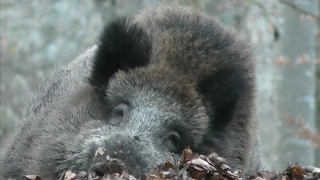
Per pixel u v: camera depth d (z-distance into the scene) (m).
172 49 10.25
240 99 10.45
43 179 9.41
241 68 10.69
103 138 9.05
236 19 22.02
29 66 31.86
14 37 32.84
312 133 21.89
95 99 10.12
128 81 9.82
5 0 34.75
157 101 9.52
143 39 10.21
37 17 33.12
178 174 7.85
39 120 11.23
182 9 11.41
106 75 10.27
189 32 10.55
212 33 10.68
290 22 22.03
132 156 8.55
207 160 8.29
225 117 10.24
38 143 10.32
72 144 9.55
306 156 22.28
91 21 30.94
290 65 21.88
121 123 9.34
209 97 10.11
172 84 9.72
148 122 9.23
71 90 11.01
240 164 10.86
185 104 9.62
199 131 9.69
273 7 24.73
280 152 22.59
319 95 30.45
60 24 32.44
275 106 23.16
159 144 9.11
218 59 10.30
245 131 10.95
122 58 10.19
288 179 8.82
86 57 12.22
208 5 21.02
